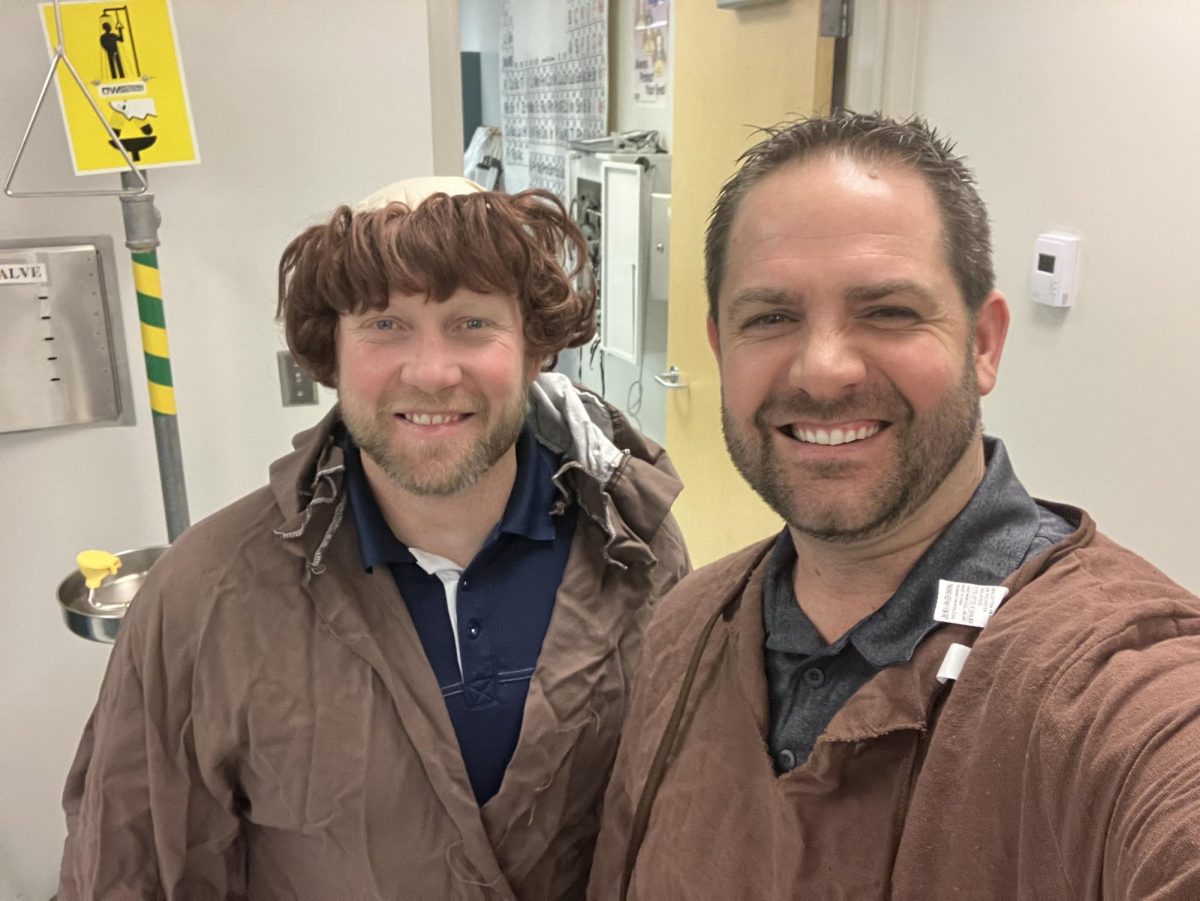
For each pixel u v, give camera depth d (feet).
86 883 3.28
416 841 3.17
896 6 6.29
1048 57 5.29
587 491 3.56
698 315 8.70
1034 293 5.49
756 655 2.59
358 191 5.45
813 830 2.22
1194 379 4.61
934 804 2.00
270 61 5.13
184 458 5.40
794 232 2.19
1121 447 5.07
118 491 5.33
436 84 5.48
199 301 5.26
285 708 3.08
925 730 2.09
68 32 4.45
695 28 8.29
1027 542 2.25
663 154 10.28
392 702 3.17
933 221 2.18
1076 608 1.98
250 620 3.12
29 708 5.41
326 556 3.20
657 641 3.06
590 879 3.23
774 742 2.46
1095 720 1.76
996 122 5.72
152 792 3.18
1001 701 1.94
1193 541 4.69
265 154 5.23
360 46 5.28
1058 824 1.77
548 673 3.33
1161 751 1.63
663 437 10.46
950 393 2.19
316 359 3.38
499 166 17.13
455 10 5.46
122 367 5.18
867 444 2.21
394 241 2.94
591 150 11.37
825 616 2.48
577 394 3.86
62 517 5.24
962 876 1.93
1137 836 1.58
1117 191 4.93
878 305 2.15
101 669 5.51
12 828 5.52
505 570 3.45
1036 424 5.65
